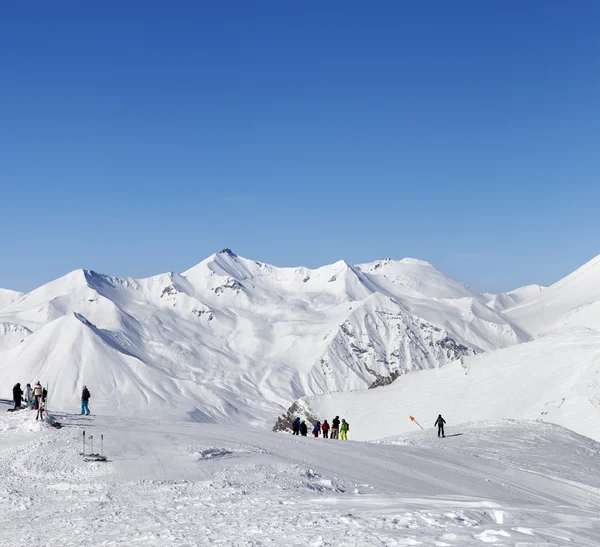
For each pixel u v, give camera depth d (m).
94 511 20.61
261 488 24.11
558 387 95.69
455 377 113.06
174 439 33.81
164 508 20.12
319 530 14.48
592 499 33.62
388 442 52.56
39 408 38.91
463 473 35.31
